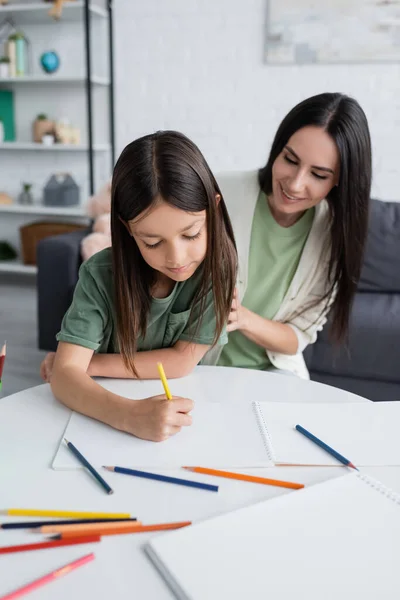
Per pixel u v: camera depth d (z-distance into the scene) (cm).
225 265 77
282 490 55
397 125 256
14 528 48
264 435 65
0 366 54
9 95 306
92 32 287
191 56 273
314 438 64
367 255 189
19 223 329
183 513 50
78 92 299
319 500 51
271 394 78
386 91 253
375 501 51
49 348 191
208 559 42
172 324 85
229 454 61
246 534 46
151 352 84
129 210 65
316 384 82
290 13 253
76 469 57
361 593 39
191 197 64
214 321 84
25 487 54
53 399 75
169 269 70
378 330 163
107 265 80
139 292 78
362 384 169
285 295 108
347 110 89
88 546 46
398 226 189
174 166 63
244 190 109
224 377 84
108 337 85
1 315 263
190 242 68
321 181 92
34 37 297
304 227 107
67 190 298
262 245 109
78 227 295
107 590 41
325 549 44
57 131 293
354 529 47
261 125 274
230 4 261
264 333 100
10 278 330
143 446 62
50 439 64
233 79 271
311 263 105
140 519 49
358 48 249
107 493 53
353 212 95
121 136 295
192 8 267
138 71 283
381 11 242
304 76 262
